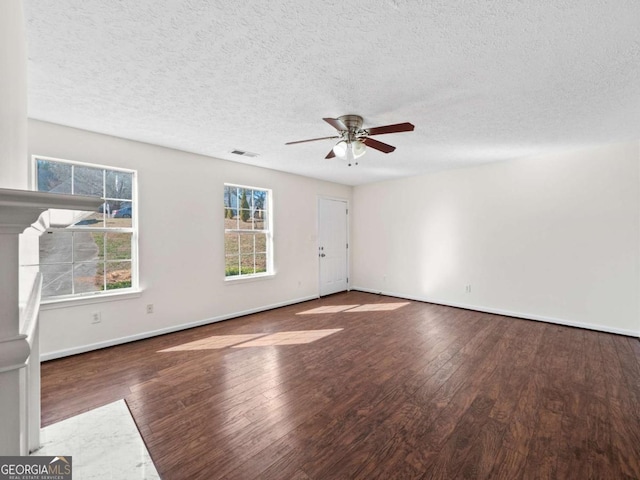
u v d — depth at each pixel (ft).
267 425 6.21
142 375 8.38
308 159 13.64
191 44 5.59
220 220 13.48
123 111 8.45
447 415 6.50
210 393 7.45
